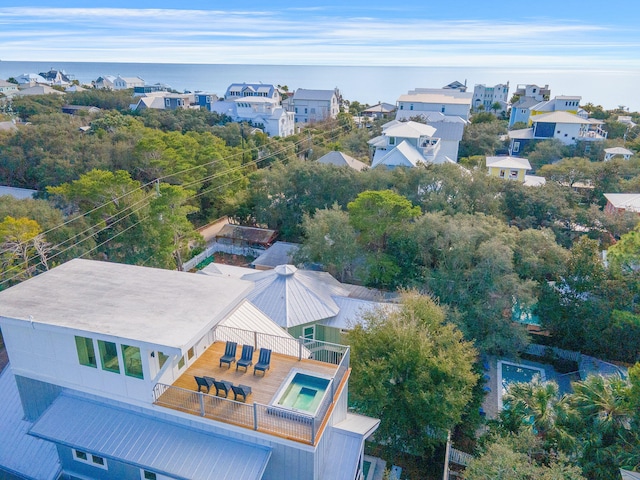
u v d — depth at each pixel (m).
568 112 85.69
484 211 42.59
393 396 19.92
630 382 18.22
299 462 13.48
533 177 59.25
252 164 61.41
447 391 19.09
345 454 15.55
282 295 28.58
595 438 17.33
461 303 29.33
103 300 16.12
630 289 28.88
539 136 78.06
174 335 13.69
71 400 15.53
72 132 65.19
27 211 36.56
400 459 21.56
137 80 182.00
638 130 85.50
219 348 17.62
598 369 28.17
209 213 55.91
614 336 28.64
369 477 20.12
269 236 46.84
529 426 18.34
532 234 32.75
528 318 31.84
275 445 13.53
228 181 52.34
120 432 14.30
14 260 30.97
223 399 13.44
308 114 120.88
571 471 14.98
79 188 39.44
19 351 15.70
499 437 17.53
